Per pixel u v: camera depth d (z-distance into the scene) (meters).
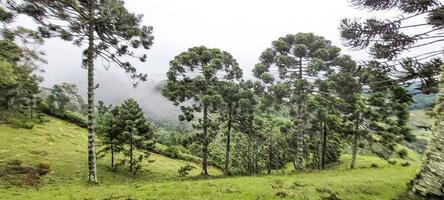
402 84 15.90
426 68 14.40
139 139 44.78
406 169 33.78
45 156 40.91
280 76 43.50
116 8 26.47
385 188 18.89
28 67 29.98
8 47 25.64
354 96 40.31
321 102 43.66
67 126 71.25
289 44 44.25
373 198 16.30
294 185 18.91
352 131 44.31
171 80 40.41
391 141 43.66
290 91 39.03
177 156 71.75
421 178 14.98
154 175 44.44
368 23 16.75
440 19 13.65
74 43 27.28
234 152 83.88
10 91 35.09
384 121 44.41
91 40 26.91
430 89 15.30
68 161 40.66
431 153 14.63
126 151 44.38
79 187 21.86
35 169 32.94
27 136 50.03
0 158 35.59
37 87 54.81
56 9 24.11
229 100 42.47
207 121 39.81
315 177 24.44
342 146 67.06
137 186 19.61
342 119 45.59
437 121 14.70
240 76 45.00
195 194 15.59
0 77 21.70
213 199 14.57
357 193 17.56
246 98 42.91
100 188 19.84
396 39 16.45
